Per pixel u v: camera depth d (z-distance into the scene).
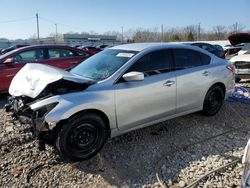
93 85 3.64
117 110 3.73
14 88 4.01
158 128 4.70
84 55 8.16
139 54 4.07
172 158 3.69
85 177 3.29
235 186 3.02
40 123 3.32
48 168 3.47
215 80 5.01
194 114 5.38
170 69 4.36
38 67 4.14
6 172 3.38
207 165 3.48
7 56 7.09
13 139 4.25
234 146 4.02
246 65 8.16
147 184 3.13
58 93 3.46
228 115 5.39
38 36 50.25
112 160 3.66
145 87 3.97
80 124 3.45
